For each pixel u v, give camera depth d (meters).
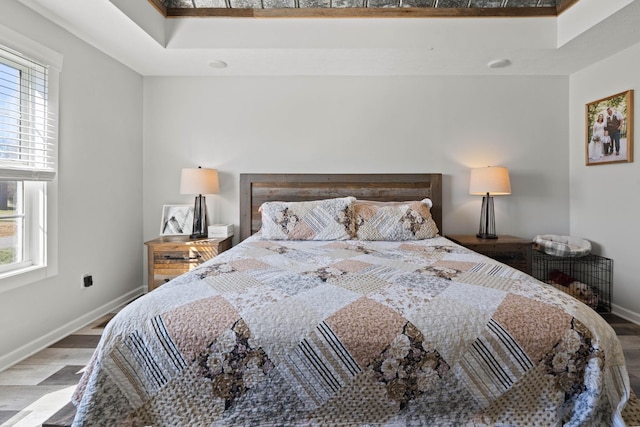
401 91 3.04
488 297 1.11
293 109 3.06
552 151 3.05
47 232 2.09
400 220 2.50
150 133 3.08
